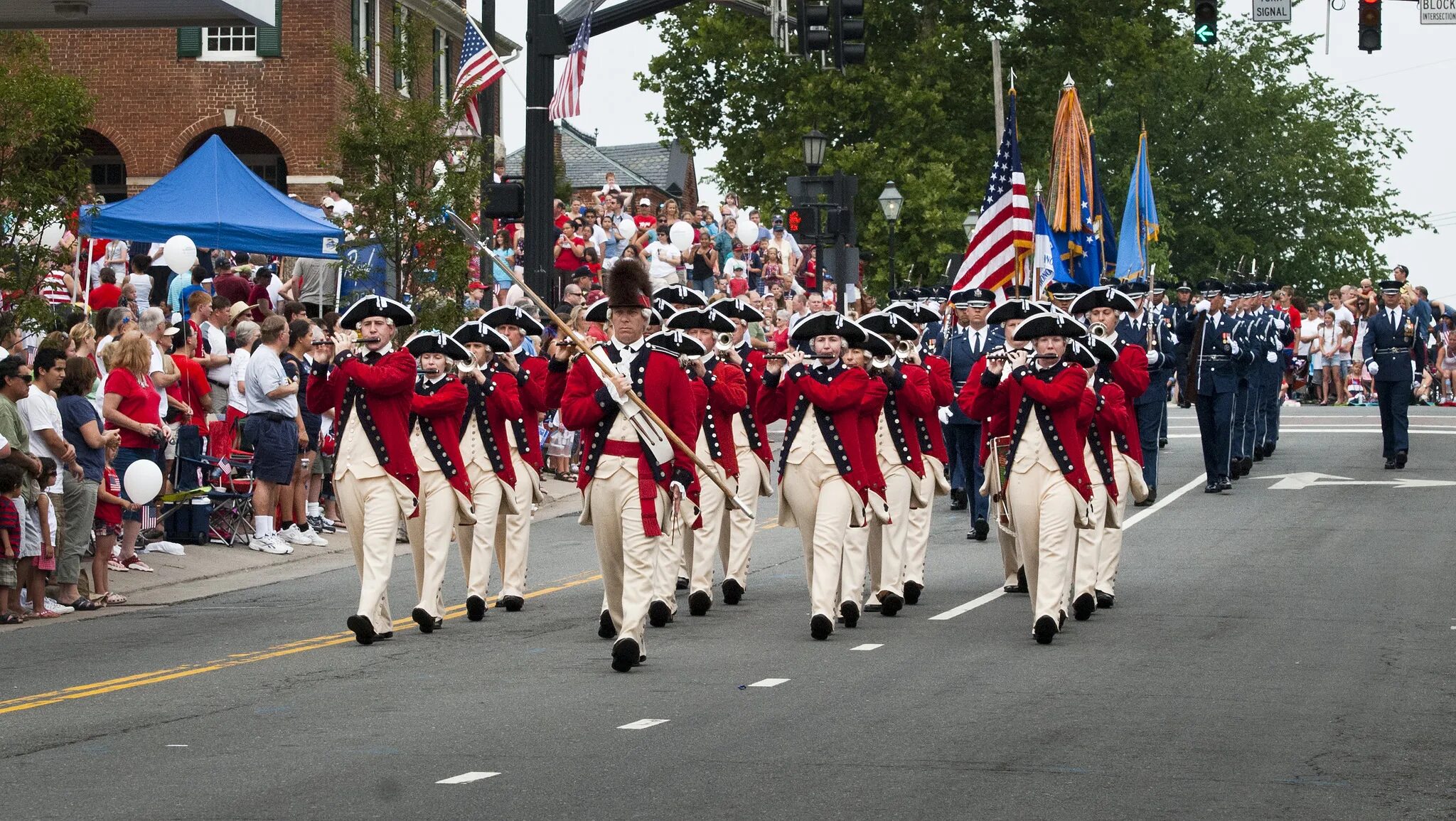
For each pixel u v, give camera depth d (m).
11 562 15.27
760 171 56.69
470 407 15.34
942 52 55.09
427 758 9.64
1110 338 16.27
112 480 16.70
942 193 52.12
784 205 54.34
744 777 9.12
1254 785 8.96
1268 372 27.80
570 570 18.44
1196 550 18.88
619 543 12.78
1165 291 28.56
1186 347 29.05
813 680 11.96
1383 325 26.45
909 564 15.94
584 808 8.52
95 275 25.89
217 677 12.42
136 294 24.73
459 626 14.87
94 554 16.53
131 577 17.69
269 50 39.00
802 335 14.06
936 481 15.98
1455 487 24.17
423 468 14.55
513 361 15.97
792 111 54.66
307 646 13.81
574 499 25.06
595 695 11.45
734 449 15.58
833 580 13.87
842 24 24.67
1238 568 17.58
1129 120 84.69
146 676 12.55
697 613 15.27
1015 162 20.28
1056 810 8.46
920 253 53.41
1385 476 25.61
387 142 22.56
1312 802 8.63
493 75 24.17
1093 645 13.37
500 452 15.43
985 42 55.88
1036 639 13.47
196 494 18.98
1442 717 10.65
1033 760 9.48
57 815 8.52
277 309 26.45
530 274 22.45
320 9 38.94
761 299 30.89
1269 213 86.12
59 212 17.64
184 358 19.61
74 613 15.96
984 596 16.14
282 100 39.03
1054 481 13.57
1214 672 12.15
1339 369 38.81
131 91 39.28
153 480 16.69
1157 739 10.01
